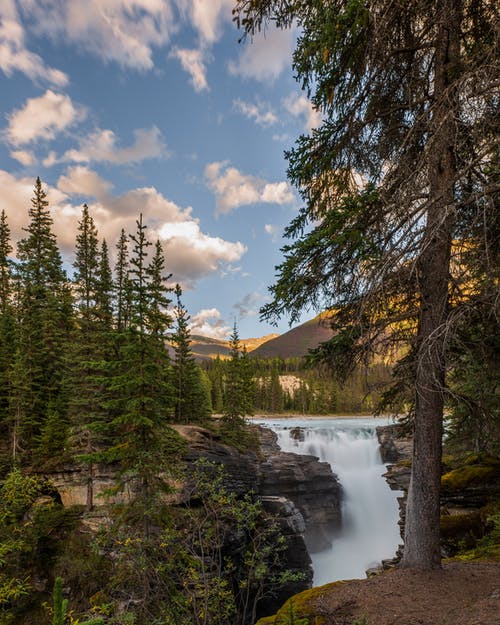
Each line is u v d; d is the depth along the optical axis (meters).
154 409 12.92
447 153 7.18
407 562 7.97
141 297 13.05
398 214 6.48
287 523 25.05
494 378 8.29
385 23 6.67
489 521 11.79
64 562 17.22
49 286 34.31
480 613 5.70
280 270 7.75
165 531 7.34
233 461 27.00
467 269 7.03
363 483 38.94
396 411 8.59
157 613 6.24
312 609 6.91
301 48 7.34
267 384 96.88
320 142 8.35
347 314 8.23
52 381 28.64
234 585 11.21
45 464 22.84
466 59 6.98
